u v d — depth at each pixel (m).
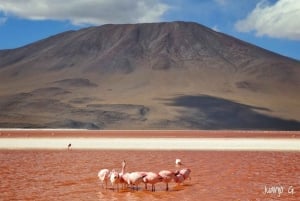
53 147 59.22
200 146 61.88
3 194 25.91
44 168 37.22
